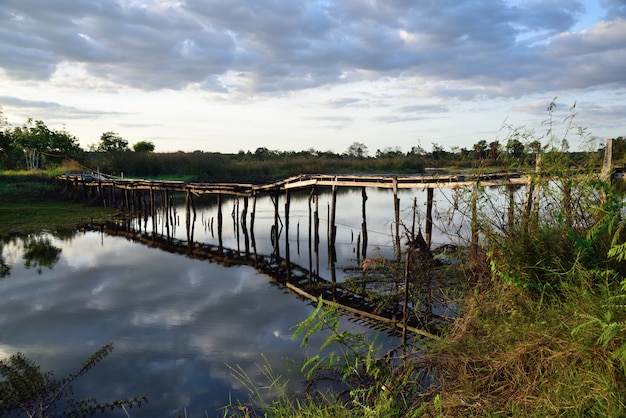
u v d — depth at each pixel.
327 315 4.61
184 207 37.03
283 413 4.87
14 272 15.29
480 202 4.95
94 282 14.09
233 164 51.03
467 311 4.62
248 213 32.47
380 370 4.65
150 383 7.36
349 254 17.70
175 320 10.45
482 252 4.95
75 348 8.89
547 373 3.25
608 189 3.81
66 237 22.45
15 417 6.33
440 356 4.21
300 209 33.34
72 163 49.47
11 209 29.66
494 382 3.65
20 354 8.57
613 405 2.72
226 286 13.63
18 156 50.97
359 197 41.53
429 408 3.72
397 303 10.34
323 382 6.19
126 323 10.28
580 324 3.17
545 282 4.05
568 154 4.57
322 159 55.22
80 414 6.43
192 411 6.46
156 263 17.11
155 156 49.53
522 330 3.68
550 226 4.57
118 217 29.58
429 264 9.30
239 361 8.02
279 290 13.02
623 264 3.83
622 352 2.73
